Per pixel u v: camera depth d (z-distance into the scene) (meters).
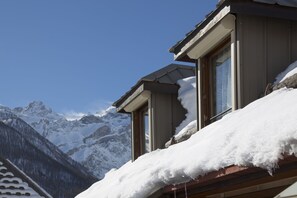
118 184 7.83
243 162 4.69
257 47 7.47
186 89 10.54
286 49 7.58
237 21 7.46
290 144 4.16
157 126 10.55
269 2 7.39
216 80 8.32
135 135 11.65
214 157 5.26
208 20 7.86
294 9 7.48
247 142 4.71
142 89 10.62
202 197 7.11
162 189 6.71
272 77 7.43
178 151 7.01
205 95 8.42
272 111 5.29
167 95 10.75
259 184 5.96
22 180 15.61
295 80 6.42
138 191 6.67
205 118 8.36
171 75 10.93
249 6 7.32
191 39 8.42
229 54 7.98
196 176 5.57
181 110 10.75
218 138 5.58
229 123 6.20
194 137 7.18
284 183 5.57
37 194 15.48
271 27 7.58
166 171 6.11
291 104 5.07
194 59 8.74
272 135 4.45
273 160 4.30
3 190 15.23
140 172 7.61
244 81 7.35
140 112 11.70
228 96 7.95
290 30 7.66
